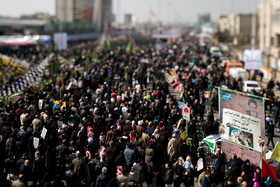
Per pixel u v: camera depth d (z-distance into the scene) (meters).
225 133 19.55
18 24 137.88
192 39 179.88
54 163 18.39
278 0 103.69
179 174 16.84
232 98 18.98
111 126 21.17
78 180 16.83
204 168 19.22
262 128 18.09
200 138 25.59
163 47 105.56
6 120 22.02
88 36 163.88
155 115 25.84
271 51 103.94
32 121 22.83
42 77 48.50
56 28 148.25
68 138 21.92
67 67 53.22
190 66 57.75
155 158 18.44
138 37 166.62
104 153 18.44
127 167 18.52
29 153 19.38
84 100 29.31
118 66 51.72
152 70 50.09
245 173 16.88
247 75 50.41
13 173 16.45
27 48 96.75
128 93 30.30
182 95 31.33
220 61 70.56
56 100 30.44
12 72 56.28
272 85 42.62
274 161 18.09
